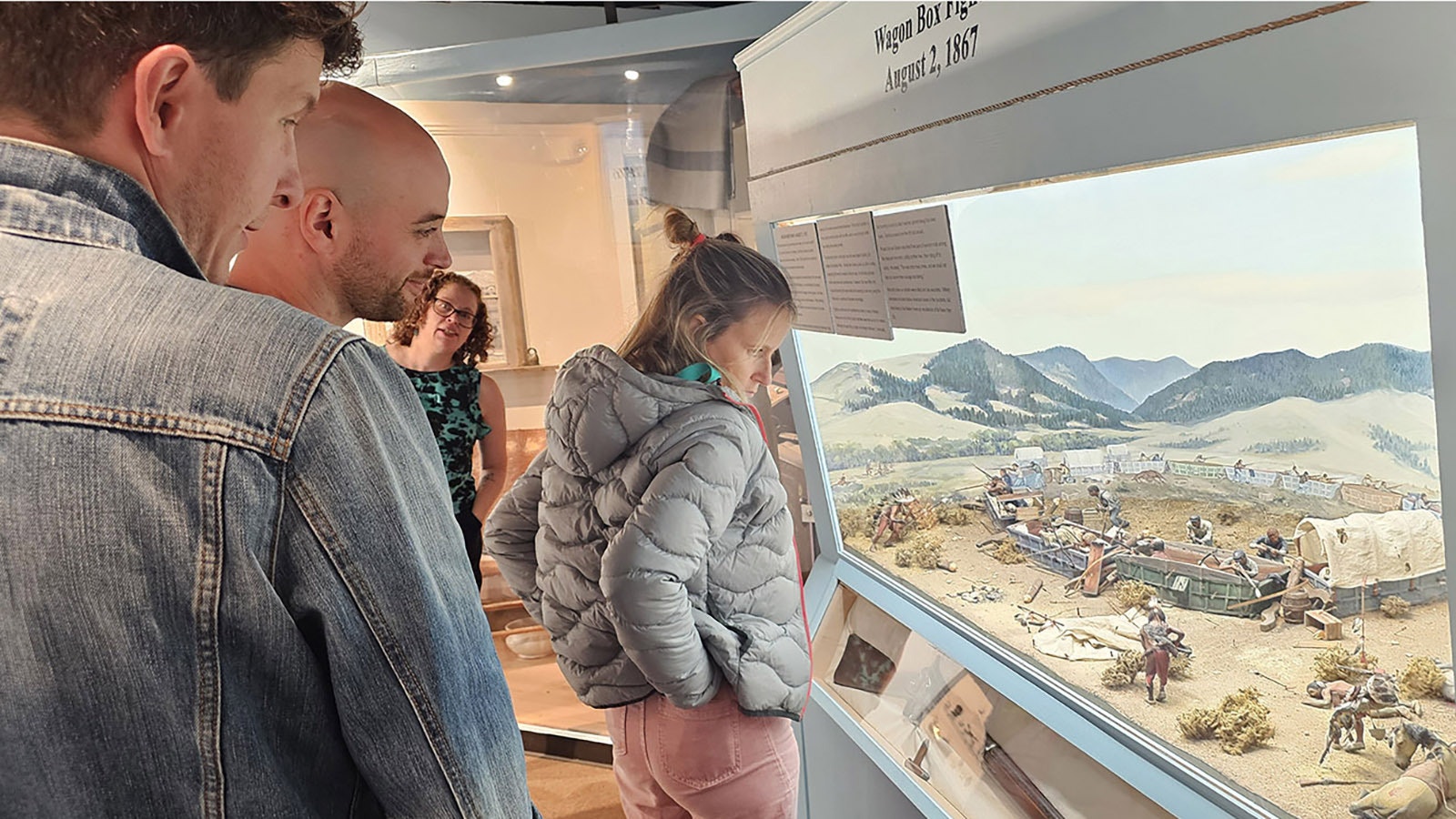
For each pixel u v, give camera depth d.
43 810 0.56
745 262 1.46
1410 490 0.84
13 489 0.54
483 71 2.47
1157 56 0.85
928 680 1.73
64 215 0.57
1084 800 1.32
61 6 0.55
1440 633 0.86
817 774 2.10
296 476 0.59
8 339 0.55
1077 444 1.29
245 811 0.60
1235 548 1.07
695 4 3.31
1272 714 1.07
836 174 1.52
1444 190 0.66
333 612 0.60
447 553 0.67
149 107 0.59
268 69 0.64
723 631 1.43
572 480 1.48
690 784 1.50
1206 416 1.06
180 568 0.56
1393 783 0.93
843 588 2.16
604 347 1.45
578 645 1.53
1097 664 1.35
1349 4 0.67
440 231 1.29
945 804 1.52
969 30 1.11
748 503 1.48
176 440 0.56
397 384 0.67
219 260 0.70
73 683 0.55
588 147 2.51
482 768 0.66
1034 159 1.05
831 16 1.45
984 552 1.60
